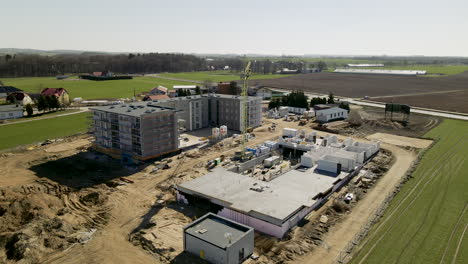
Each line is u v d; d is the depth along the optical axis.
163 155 90.62
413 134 116.00
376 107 169.62
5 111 138.00
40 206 59.62
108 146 93.19
